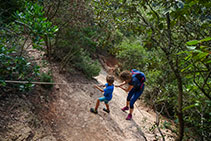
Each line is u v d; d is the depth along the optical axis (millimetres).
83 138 2803
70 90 4000
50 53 4426
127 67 9461
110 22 3600
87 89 4703
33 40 2393
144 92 6414
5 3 4176
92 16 4242
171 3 1603
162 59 2125
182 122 1923
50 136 2457
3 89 2559
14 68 2547
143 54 9438
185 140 2371
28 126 2322
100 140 2973
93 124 3281
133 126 4141
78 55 5391
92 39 5059
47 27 2365
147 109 6230
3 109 2266
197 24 1863
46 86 3348
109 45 5641
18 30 2617
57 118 2883
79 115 3312
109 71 9648
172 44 2012
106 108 4281
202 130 2188
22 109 2484
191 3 1482
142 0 2152
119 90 7312
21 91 2770
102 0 3203
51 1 3906
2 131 1998
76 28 4414
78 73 5246
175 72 1788
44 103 2963
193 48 792
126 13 2420
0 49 2236
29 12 2344
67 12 4141
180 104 1863
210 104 1302
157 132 4137
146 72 5070
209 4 1439
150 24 2205
